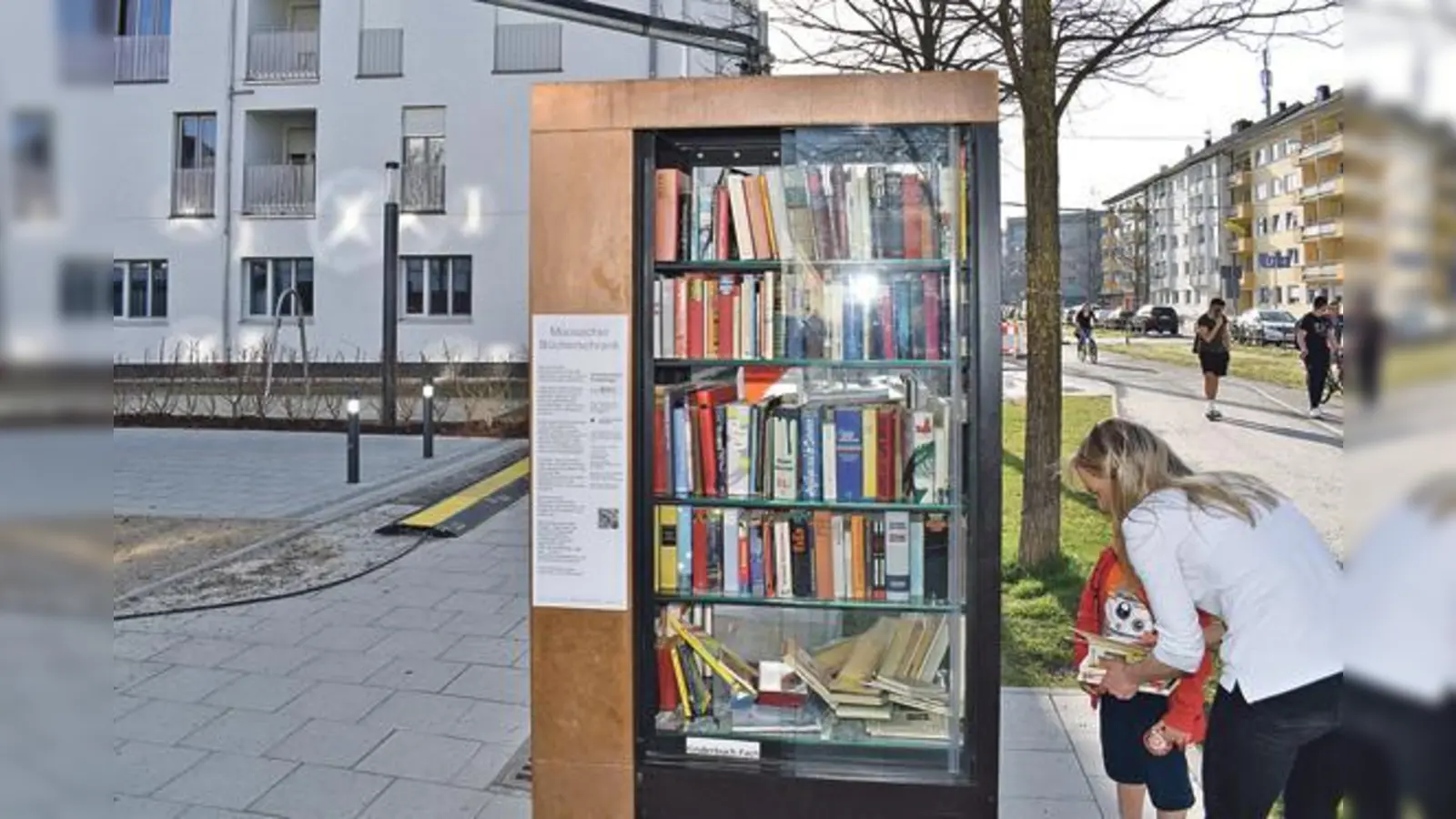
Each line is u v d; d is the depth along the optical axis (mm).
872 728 3215
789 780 3031
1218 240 54281
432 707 4227
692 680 3346
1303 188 34938
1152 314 40219
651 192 3131
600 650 3123
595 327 3098
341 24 20203
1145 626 2814
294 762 3680
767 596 3309
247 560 6738
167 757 3684
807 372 3381
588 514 3125
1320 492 7676
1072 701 4242
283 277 20750
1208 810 2541
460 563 6695
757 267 3328
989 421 2932
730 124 3008
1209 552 2473
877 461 3268
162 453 11898
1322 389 12242
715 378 3469
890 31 7727
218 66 20609
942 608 3230
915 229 3213
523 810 3346
